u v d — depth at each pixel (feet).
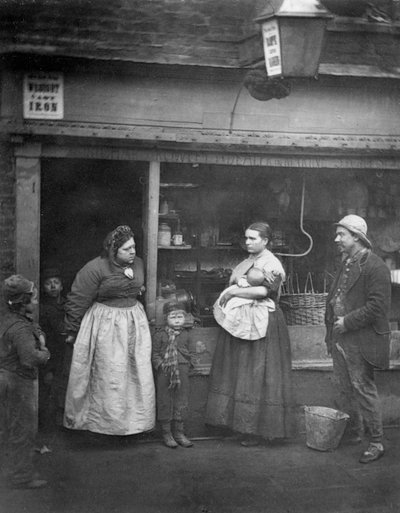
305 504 14.35
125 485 15.14
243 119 18.06
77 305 16.92
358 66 18.38
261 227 17.87
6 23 16.22
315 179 20.56
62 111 16.74
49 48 16.15
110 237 16.99
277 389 17.35
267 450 17.52
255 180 20.72
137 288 17.26
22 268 16.55
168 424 17.60
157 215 17.58
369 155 18.70
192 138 17.28
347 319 16.58
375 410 16.74
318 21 14.43
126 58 16.61
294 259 21.71
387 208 20.62
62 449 17.16
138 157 17.21
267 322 17.34
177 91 17.52
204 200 20.39
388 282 16.47
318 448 17.42
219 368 17.78
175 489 14.99
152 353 17.48
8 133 16.07
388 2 19.24
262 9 15.34
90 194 20.51
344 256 17.62
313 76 14.90
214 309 17.79
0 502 14.14
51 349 17.90
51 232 20.42
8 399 14.58
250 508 14.15
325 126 18.69
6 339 14.47
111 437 17.75
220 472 15.99
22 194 16.42
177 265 20.98
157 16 17.38
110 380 16.65
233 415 17.39
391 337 19.38
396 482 15.52
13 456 14.76
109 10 17.07
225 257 21.57
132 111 17.26
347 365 16.90
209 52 17.35
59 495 14.55
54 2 16.67
